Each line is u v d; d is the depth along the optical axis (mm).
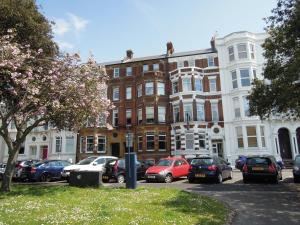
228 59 37406
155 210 8656
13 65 12555
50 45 15977
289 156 34562
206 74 38062
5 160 42812
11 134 42531
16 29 14406
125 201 10070
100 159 21188
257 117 34031
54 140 40000
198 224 7359
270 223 8234
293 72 13969
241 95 35062
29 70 13125
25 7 15164
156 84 38156
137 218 7613
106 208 8867
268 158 17875
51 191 12398
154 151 35906
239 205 10805
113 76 42094
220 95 36969
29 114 14727
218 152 35844
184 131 35500
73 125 15508
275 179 17375
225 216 8586
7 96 14148
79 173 14656
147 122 37344
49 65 14648
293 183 17422
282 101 15508
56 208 8945
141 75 39250
